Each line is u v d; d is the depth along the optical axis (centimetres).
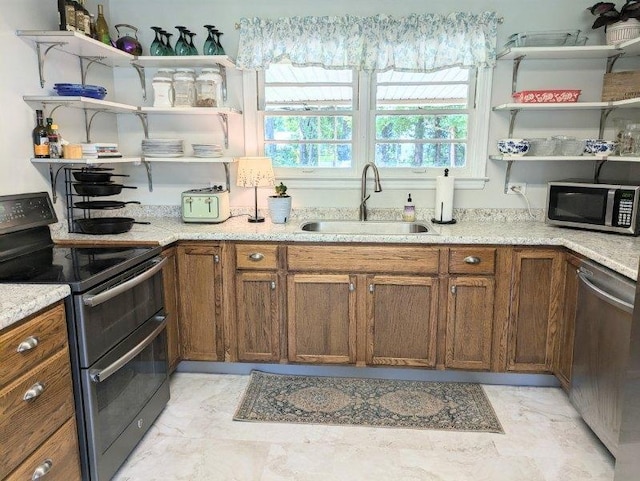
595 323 212
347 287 267
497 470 200
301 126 322
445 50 292
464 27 290
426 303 265
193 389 269
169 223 303
